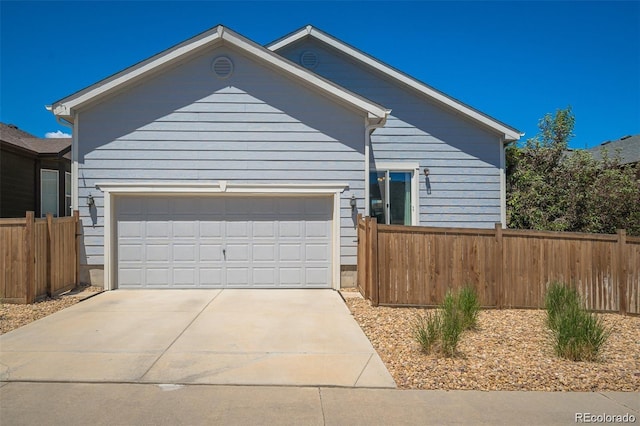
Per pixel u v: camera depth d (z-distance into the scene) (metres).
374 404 5.26
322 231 12.30
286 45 14.55
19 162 16.86
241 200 12.21
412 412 5.06
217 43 12.08
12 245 10.12
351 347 7.26
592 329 6.91
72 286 11.60
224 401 5.28
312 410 5.08
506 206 16.30
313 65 14.63
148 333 7.93
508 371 6.29
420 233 10.23
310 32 14.46
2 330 8.08
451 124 14.37
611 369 6.44
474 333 8.17
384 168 14.22
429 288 10.20
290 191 12.16
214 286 12.09
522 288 10.34
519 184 16.73
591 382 5.97
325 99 12.29
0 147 15.68
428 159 14.31
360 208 12.26
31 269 10.08
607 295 10.45
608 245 10.50
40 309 9.62
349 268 12.22
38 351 6.94
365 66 14.48
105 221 11.84
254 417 4.89
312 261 12.25
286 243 12.23
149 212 12.06
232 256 12.14
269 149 12.19
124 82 11.69
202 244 12.10
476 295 9.33
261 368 6.32
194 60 12.13
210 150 12.10
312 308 9.95
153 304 10.21
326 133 12.27
